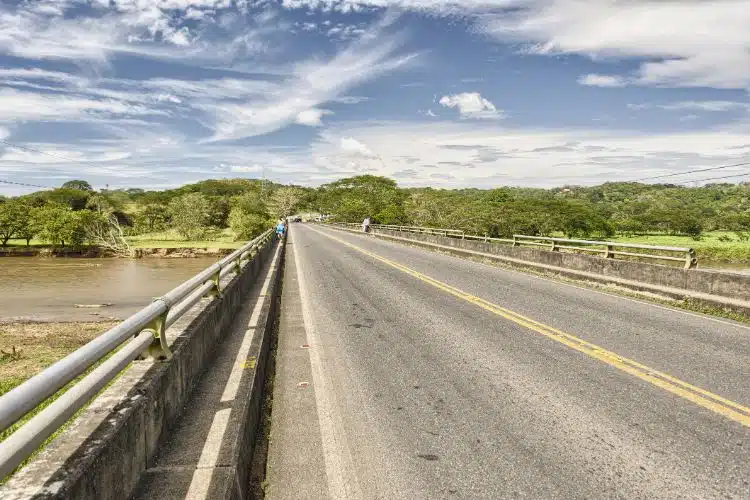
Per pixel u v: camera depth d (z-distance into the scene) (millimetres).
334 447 4121
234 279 8492
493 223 81375
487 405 4934
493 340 7418
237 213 95188
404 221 96938
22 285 37531
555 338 7480
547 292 11938
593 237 98312
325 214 172625
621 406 4852
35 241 90000
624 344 7117
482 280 14164
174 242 86438
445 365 6250
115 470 2344
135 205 147750
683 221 109125
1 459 1479
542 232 90000
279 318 9469
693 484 3467
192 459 2986
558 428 4383
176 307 4324
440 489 3457
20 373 10133
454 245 24234
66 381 2002
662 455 3879
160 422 3170
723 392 5188
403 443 4160
